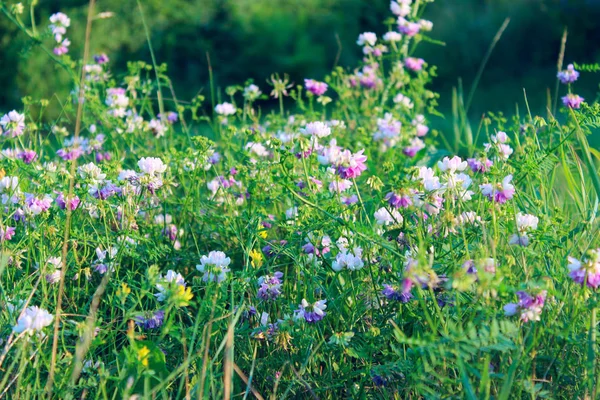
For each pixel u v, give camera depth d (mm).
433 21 11266
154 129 4375
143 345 2316
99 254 2900
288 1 10375
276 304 2838
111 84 4684
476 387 2256
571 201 3674
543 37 10773
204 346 2438
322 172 3008
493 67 10727
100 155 4129
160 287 2396
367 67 5090
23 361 2188
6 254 2541
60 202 2908
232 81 9461
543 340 2402
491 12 11195
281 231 3434
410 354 2430
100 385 2203
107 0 8688
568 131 3312
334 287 2854
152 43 8945
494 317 2115
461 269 2037
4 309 2516
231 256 3350
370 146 4434
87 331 2250
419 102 4871
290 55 9883
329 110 6852
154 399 2277
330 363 2568
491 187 2477
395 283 2490
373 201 3297
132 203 3029
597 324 2316
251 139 4141
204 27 9453
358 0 10766
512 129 3750
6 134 3748
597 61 10484
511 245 2512
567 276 2311
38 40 4426
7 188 2863
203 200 3590
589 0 10680
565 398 2424
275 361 2580
